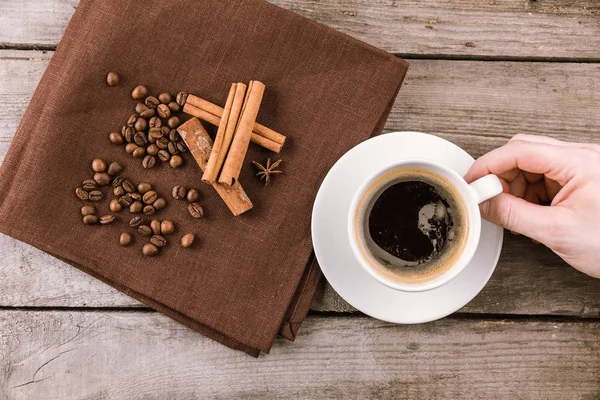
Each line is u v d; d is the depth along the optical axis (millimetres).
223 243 627
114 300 653
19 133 617
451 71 658
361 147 584
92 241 624
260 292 625
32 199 616
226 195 613
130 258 625
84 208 622
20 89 651
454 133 657
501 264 655
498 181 538
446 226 571
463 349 659
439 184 565
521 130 659
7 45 651
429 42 659
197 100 616
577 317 656
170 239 627
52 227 620
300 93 624
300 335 657
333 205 586
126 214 628
